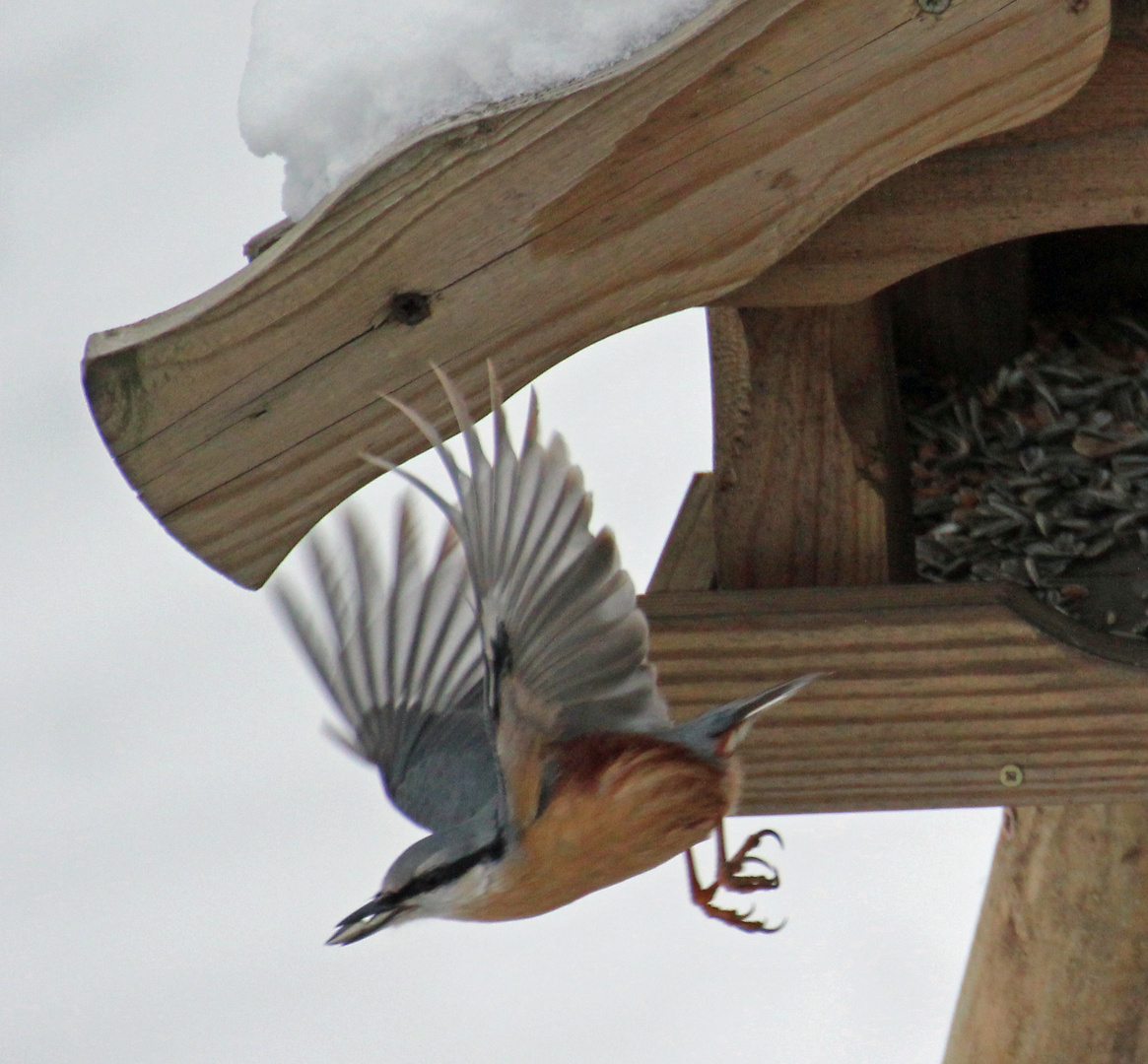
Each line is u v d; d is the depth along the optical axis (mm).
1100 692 5867
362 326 4812
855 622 5898
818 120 4723
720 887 5992
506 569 4152
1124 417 7754
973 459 7680
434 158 4707
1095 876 7203
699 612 5941
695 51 4652
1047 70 4754
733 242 4812
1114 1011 7348
